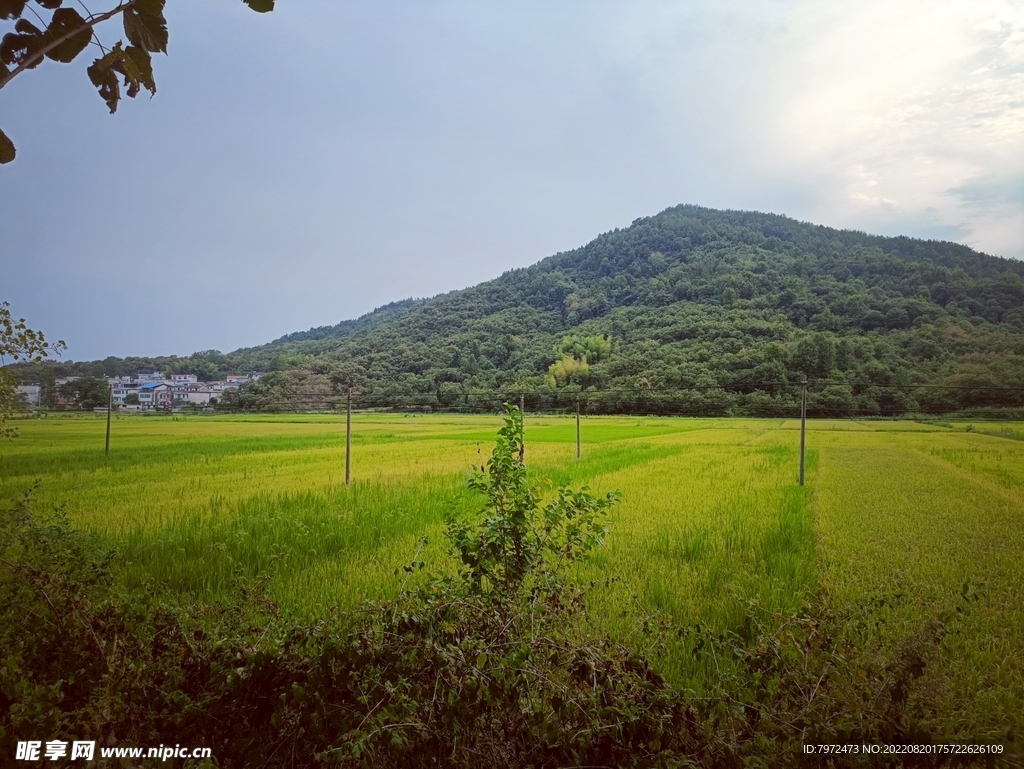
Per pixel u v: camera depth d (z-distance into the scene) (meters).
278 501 13.49
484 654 3.51
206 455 26.47
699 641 5.20
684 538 9.85
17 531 5.25
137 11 2.00
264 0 2.16
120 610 4.23
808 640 4.06
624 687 3.51
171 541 9.12
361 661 3.50
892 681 3.51
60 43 1.92
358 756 2.90
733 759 3.21
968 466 21.86
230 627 4.53
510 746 3.38
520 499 4.61
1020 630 6.10
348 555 8.94
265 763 3.28
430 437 39.16
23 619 4.07
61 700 3.28
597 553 8.77
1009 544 10.05
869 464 22.92
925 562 8.84
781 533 10.27
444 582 4.40
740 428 50.88
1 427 9.29
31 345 8.74
